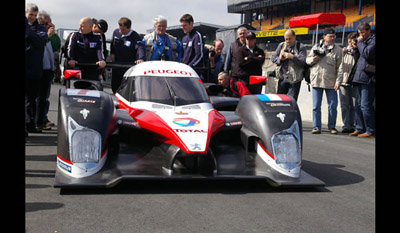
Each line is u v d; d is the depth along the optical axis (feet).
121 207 9.44
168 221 8.66
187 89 14.14
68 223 8.36
